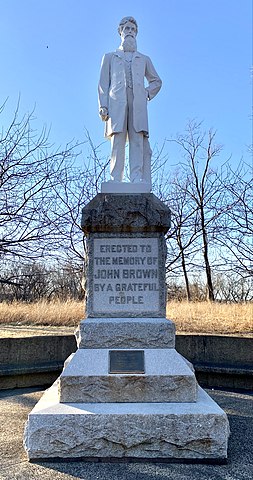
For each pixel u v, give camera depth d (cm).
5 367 877
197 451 450
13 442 504
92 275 576
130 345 537
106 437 454
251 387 886
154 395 496
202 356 936
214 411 464
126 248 581
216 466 438
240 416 630
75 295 2917
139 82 661
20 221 1199
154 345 537
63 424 457
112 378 500
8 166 1214
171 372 504
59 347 938
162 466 438
